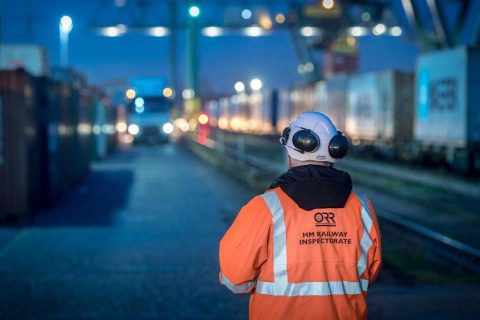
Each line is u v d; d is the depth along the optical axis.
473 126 22.62
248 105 62.81
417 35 34.31
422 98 25.97
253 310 2.79
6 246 10.48
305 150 2.87
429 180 22.09
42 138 14.69
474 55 22.45
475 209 15.82
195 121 46.47
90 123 26.19
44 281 8.19
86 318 6.68
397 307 7.09
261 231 2.72
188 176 23.31
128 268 8.97
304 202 2.76
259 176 20.00
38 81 14.48
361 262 2.80
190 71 47.50
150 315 6.80
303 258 2.71
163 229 12.27
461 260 10.04
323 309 2.70
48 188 14.86
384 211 14.77
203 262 9.40
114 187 19.70
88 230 12.05
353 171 26.42
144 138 45.97
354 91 34.53
